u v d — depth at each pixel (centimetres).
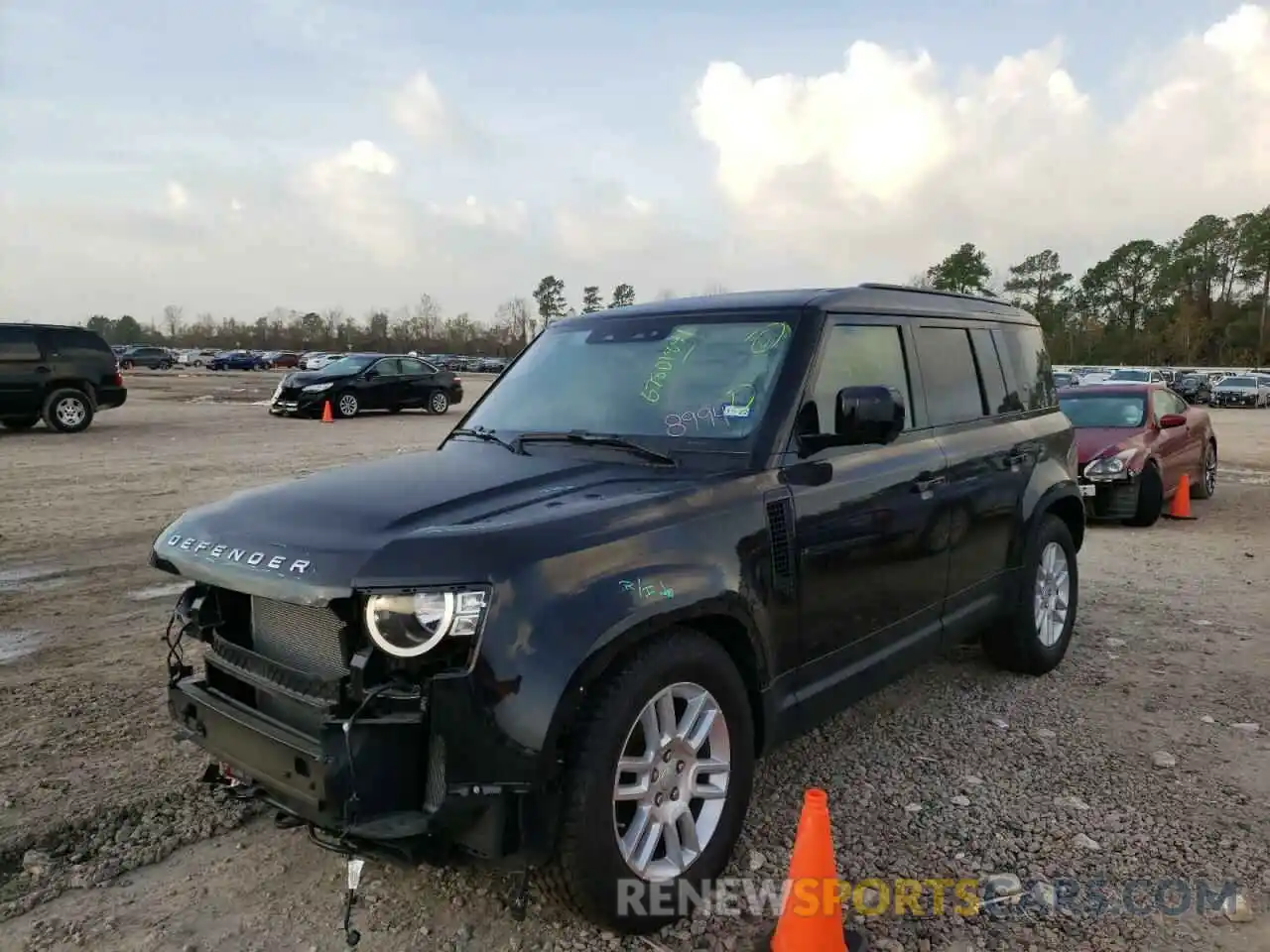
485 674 254
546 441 380
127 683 512
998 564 487
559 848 272
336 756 256
